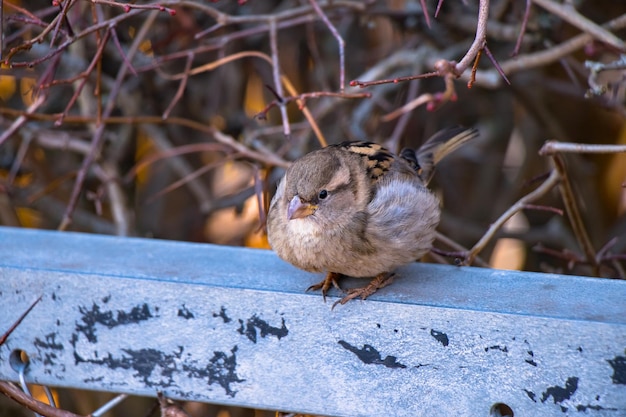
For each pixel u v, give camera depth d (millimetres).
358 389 5293
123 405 9750
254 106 11016
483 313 4941
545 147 6262
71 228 10266
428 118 10195
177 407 5547
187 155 10352
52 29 6086
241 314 5387
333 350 5293
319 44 10375
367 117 9617
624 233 10398
